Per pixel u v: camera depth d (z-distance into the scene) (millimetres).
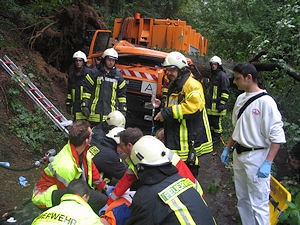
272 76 7535
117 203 3018
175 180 2359
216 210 4777
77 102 6484
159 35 9594
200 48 11320
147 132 7621
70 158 3219
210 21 13609
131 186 3150
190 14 17578
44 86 7930
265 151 3488
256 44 8586
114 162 3721
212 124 7289
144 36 9727
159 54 7594
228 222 4484
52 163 3236
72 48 9766
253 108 3473
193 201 2285
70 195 2396
